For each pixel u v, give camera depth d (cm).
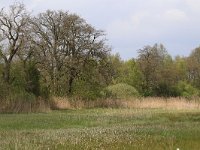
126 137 1912
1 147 1631
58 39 7300
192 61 11475
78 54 7306
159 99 5775
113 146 1645
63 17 7312
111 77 7612
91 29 7344
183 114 3909
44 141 1789
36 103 4578
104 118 3484
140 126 2597
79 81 6297
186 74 11462
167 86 8544
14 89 4875
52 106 5112
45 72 7156
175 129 2288
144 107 5553
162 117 3591
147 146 1641
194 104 5412
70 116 3709
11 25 6669
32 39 6900
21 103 4394
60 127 2794
